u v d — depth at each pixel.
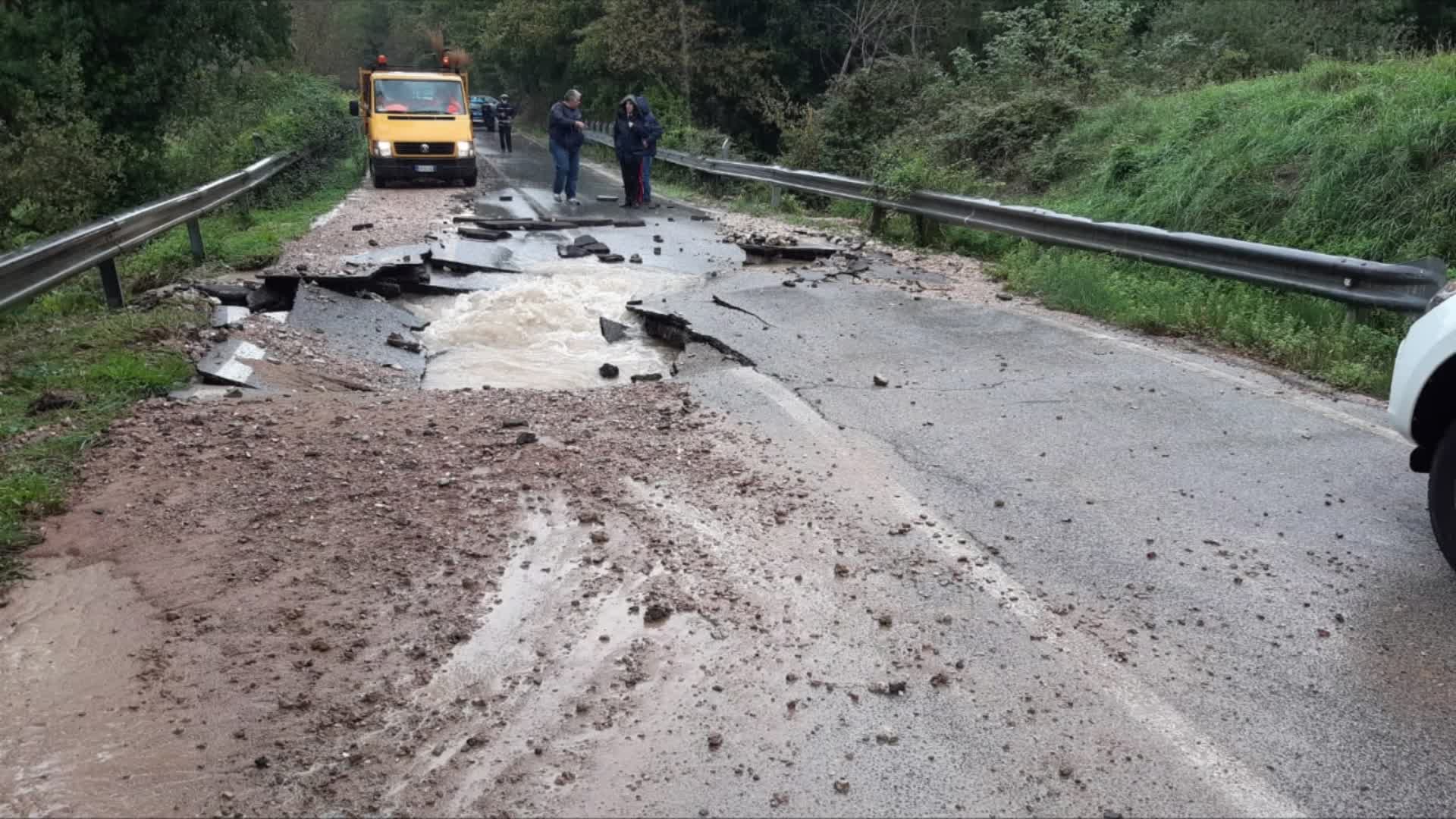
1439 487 4.37
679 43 35.88
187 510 5.05
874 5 34.72
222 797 3.12
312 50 56.91
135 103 17.44
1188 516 5.11
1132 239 10.71
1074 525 5.02
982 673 3.77
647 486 5.48
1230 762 3.27
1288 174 12.35
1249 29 22.92
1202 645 3.94
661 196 22.22
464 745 3.37
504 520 5.02
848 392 7.22
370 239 13.73
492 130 51.69
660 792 3.14
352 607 4.21
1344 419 6.57
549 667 3.81
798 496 5.36
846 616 4.17
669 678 3.75
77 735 3.42
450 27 69.69
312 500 5.18
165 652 3.88
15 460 5.54
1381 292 8.10
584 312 10.07
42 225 12.84
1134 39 24.69
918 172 14.57
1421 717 3.49
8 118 16.17
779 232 15.80
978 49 35.28
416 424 6.39
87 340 7.67
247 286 9.84
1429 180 10.67
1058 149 17.56
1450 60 14.07
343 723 3.48
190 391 6.93
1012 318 9.54
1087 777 3.20
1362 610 4.19
